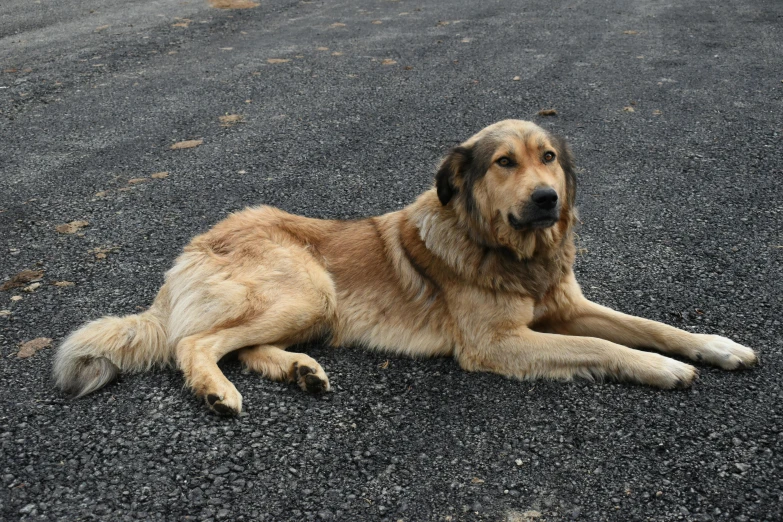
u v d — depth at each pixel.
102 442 1.60
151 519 1.44
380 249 1.93
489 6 5.32
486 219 1.79
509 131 1.80
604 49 4.09
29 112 3.25
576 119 3.07
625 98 3.30
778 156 2.68
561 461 1.54
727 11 4.94
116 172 2.70
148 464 1.55
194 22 4.89
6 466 1.54
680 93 3.34
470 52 4.11
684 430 1.59
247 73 3.79
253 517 1.45
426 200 1.91
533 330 1.86
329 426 1.64
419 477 1.52
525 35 4.45
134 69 3.87
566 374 1.75
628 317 1.85
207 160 2.78
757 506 1.43
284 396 1.72
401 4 5.46
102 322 1.78
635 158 2.72
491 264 1.79
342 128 3.04
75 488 1.50
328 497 1.48
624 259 2.14
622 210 2.39
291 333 1.85
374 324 1.89
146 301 2.03
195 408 1.68
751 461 1.51
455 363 1.84
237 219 1.96
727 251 2.14
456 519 1.44
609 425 1.61
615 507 1.45
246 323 1.81
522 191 1.73
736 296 1.96
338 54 4.12
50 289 2.07
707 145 2.79
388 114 3.19
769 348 1.78
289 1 5.58
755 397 1.66
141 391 1.73
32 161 2.78
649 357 1.71
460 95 3.40
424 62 3.93
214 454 1.57
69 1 5.62
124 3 5.54
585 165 2.69
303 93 3.48
